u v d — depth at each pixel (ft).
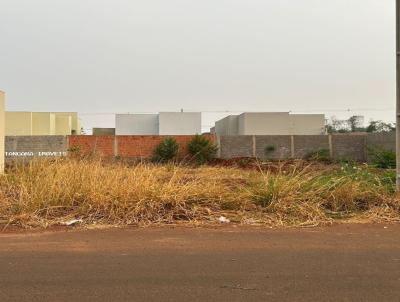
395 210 27.66
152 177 30.71
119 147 98.07
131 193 27.27
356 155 102.22
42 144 96.89
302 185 29.81
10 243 21.38
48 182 29.30
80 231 23.76
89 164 33.99
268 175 31.96
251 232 23.52
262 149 103.19
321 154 99.50
